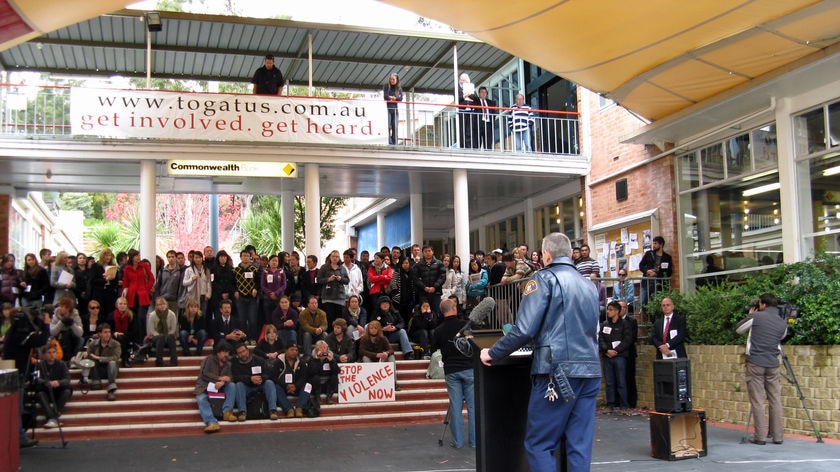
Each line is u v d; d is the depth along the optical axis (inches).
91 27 677.3
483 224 982.4
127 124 621.6
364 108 676.7
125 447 420.8
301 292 624.4
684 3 395.2
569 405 215.5
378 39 727.7
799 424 420.8
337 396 516.1
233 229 1467.8
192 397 514.3
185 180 729.6
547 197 826.2
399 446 408.8
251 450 404.5
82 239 1355.8
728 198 576.1
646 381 552.7
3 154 604.7
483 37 449.4
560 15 411.2
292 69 799.7
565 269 223.5
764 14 407.2
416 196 824.9
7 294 550.6
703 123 568.4
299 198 1037.2
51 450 412.8
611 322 547.5
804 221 501.7
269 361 499.2
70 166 655.1
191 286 578.6
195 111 636.1
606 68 486.6
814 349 414.9
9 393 328.8
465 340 313.0
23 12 362.9
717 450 371.6
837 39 435.5
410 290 645.3
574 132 761.6
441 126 734.5
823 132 487.8
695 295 539.8
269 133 649.0
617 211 699.4
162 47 721.6
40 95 975.0
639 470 324.8
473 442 391.5
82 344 534.0
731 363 474.3
